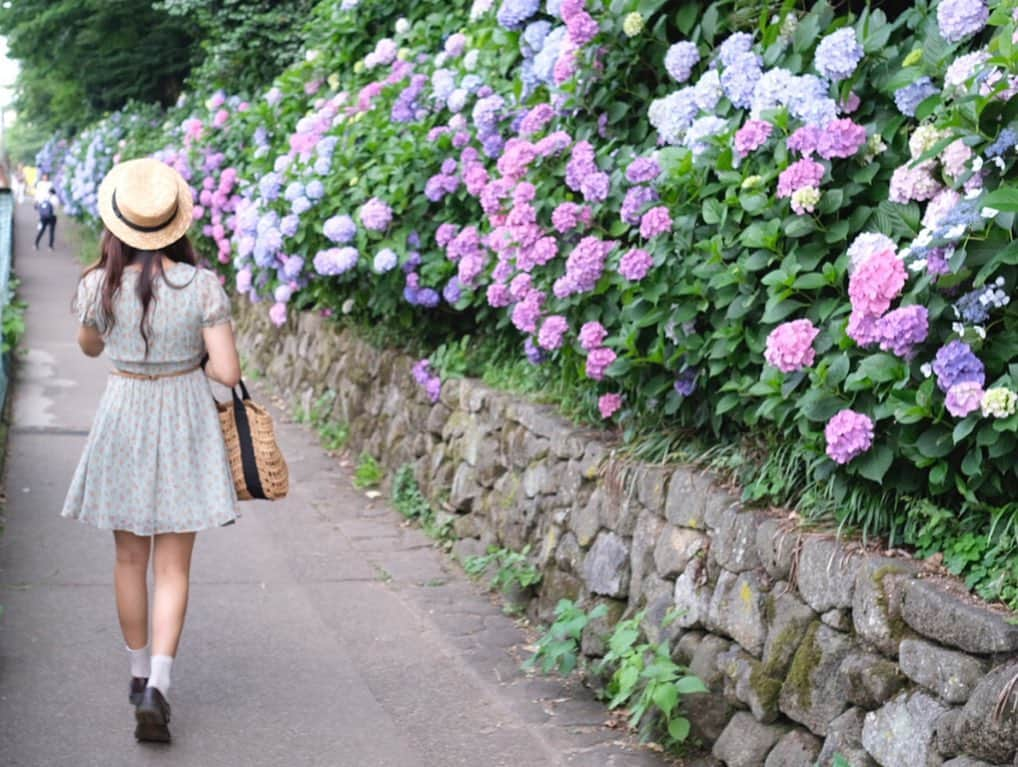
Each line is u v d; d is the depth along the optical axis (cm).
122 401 382
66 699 405
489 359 657
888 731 299
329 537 627
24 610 486
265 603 518
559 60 506
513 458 554
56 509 642
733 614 368
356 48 944
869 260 307
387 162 689
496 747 386
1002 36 297
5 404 916
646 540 428
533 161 508
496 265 592
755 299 382
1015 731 261
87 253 2173
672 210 423
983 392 292
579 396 529
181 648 461
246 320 1272
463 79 652
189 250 399
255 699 416
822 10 397
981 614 279
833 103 359
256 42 1411
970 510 317
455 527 611
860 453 322
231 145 1175
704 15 461
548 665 430
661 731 387
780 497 376
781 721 346
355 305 812
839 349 345
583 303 474
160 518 378
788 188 354
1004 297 295
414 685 435
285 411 998
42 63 2064
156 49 1941
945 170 316
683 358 425
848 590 322
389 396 756
